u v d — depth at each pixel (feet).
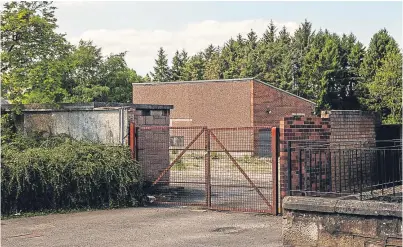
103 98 179.83
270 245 29.66
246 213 40.63
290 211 27.45
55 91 58.75
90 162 43.50
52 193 42.27
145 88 149.07
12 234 33.73
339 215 25.91
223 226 35.55
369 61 207.92
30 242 31.48
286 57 233.96
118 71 184.55
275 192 39.40
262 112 134.72
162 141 50.80
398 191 41.11
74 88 168.55
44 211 41.75
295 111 141.69
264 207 42.50
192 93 141.90
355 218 25.43
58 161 42.60
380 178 43.65
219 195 49.47
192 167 60.29
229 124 136.36
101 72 181.27
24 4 56.08
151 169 49.49
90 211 42.47
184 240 31.24
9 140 50.70
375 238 24.82
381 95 178.60
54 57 58.54
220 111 137.69
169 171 51.31
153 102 147.33
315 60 217.56
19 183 40.42
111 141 48.34
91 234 33.45
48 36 57.11
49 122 52.26
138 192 45.37
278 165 41.04
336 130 41.93
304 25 257.75
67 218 39.27
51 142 49.21
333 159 40.73
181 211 42.06
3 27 54.39
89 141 49.08
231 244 30.04
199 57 280.10
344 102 215.92
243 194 49.67
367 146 44.65
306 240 26.91
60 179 42.19
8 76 55.16
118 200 44.16
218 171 59.21
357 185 42.16
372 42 208.85
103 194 44.21
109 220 38.22
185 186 54.34
